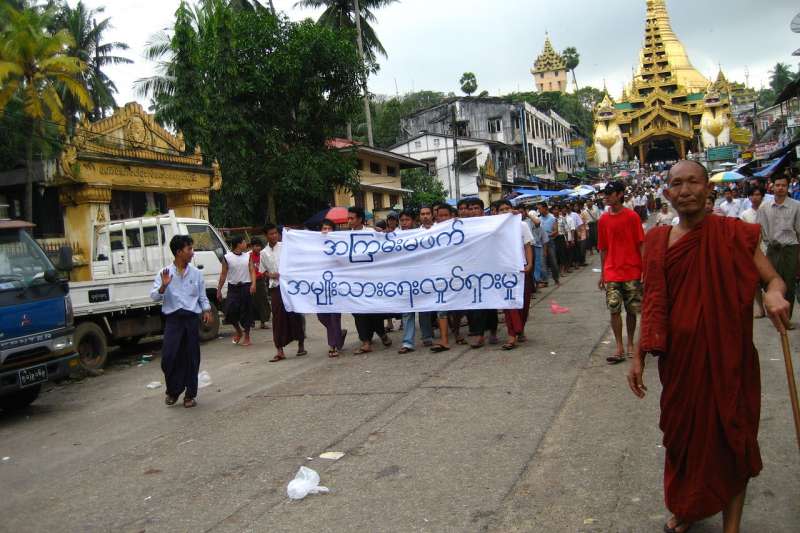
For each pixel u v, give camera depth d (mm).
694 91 110562
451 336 10188
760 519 3629
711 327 3107
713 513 3125
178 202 21031
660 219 13547
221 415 6750
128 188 18891
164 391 8492
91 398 8555
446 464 4762
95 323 10453
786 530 3486
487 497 4156
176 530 4105
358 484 4551
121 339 11844
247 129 22531
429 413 6031
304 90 22922
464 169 43469
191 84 24547
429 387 6973
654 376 6633
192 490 4746
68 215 17531
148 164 18891
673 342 3219
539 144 61000
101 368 10328
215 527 4090
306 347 10711
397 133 53781
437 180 41719
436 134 43781
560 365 7453
